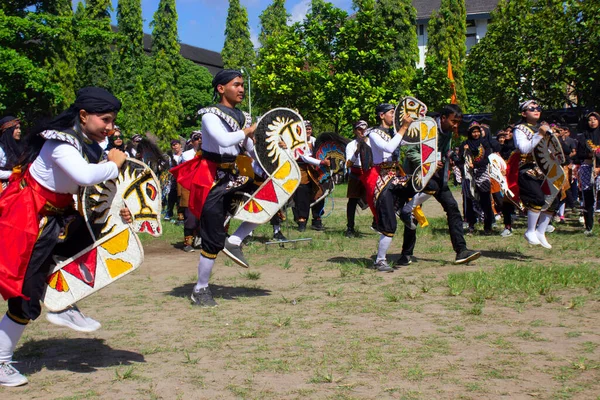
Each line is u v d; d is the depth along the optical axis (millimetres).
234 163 5668
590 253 8219
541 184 7703
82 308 5719
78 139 3756
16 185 3732
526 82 27469
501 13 29219
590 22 23391
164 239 11008
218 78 5602
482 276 6445
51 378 3828
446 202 7199
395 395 3391
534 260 7762
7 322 3732
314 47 30938
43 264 3779
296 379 3684
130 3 49156
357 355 4090
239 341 4496
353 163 10055
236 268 7781
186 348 4359
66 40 30328
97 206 3953
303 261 8102
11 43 26781
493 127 31234
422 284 6332
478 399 3307
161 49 51469
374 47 30469
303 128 6051
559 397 3314
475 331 4602
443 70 30516
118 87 42281
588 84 25156
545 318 4938
